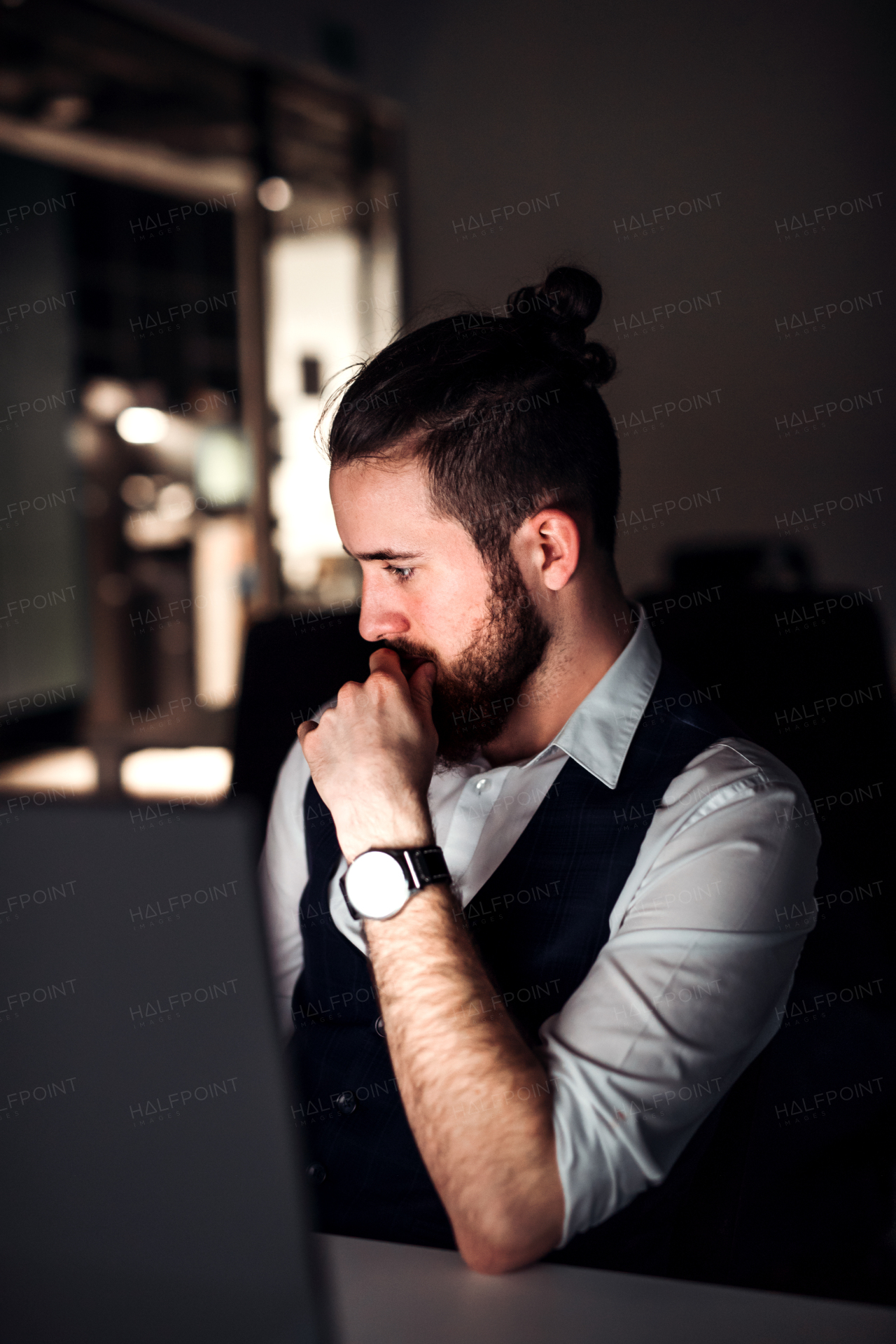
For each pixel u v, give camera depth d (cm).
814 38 311
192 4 323
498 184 363
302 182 433
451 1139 73
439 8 359
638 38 334
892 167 309
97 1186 46
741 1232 102
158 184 471
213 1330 46
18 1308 48
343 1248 69
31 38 354
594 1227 85
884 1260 108
